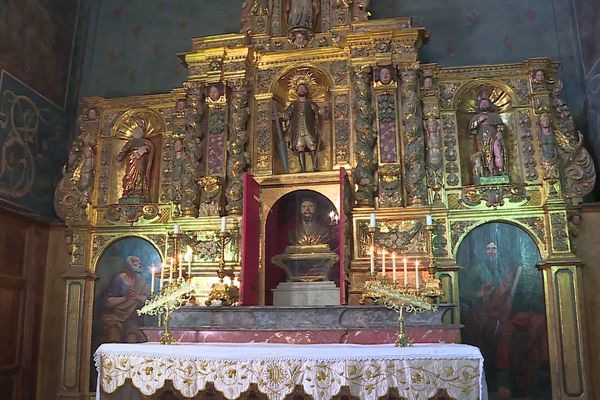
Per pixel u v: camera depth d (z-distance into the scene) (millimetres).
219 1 10414
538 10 9414
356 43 8625
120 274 8969
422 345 5797
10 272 8422
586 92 8750
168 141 9391
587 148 8672
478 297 7926
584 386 7355
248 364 5344
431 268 7316
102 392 5738
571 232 7973
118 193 9383
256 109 8844
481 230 8117
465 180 8438
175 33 10406
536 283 7832
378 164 8234
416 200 8016
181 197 8648
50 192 9586
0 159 8367
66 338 8727
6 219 8344
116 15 10578
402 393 5164
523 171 8211
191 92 8922
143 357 5676
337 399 5180
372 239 6832
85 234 9062
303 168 8578
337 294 7852
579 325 7492
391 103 8406
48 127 9609
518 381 7617
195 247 8398
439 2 9703
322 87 8961
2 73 8445
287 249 8289
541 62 8398
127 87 10305
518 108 8445
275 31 9125
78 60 10391
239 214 8359
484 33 9461
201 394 5430
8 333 8336
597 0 8359
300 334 6570
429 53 9508
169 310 6523
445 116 8586
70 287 8906
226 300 7480
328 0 9070
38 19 9312
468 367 5203
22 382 8539
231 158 8609
